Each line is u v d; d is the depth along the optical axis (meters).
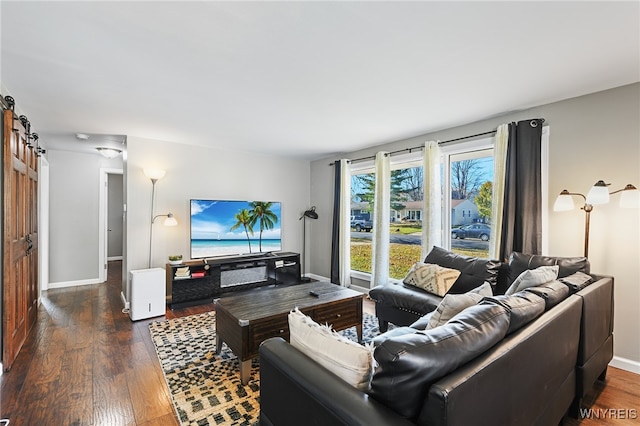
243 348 2.17
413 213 4.15
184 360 2.53
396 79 2.29
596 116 2.55
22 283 2.77
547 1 1.43
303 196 5.79
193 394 2.06
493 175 3.18
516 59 1.99
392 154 4.26
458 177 3.67
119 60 2.00
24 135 2.83
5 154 2.32
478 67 2.10
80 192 5.05
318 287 3.17
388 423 0.84
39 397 2.00
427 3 1.45
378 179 4.34
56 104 2.78
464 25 1.62
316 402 1.04
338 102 2.76
